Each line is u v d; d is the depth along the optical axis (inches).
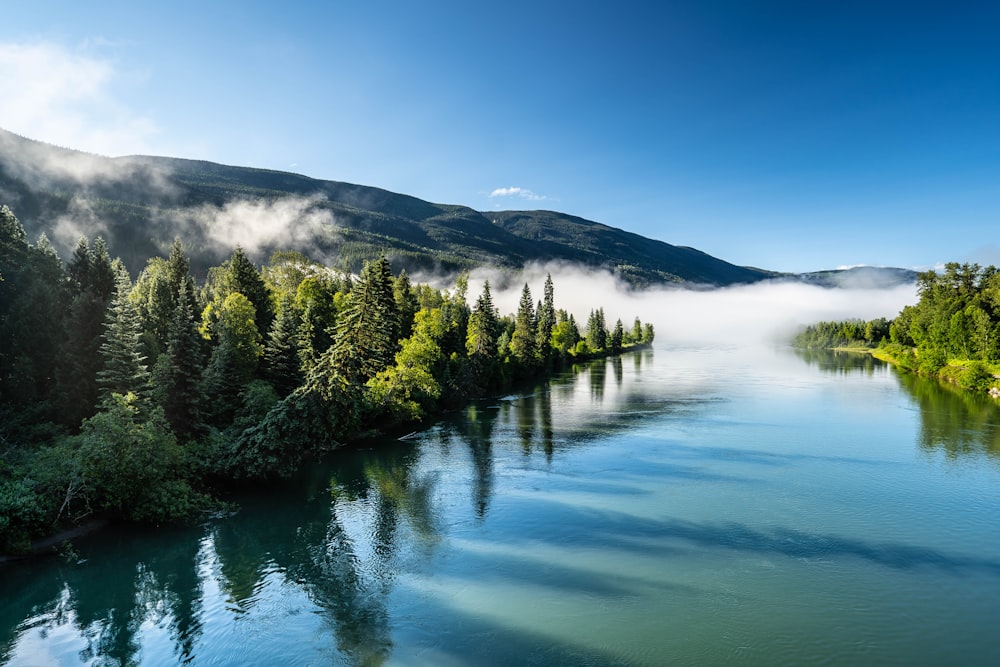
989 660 914.1
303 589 1162.6
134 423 1524.4
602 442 2471.7
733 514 1574.8
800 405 3410.4
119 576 1212.5
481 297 5270.7
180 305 1969.7
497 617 1051.9
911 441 2404.0
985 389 3791.8
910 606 1080.8
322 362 2158.0
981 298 5054.1
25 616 1049.5
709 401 3636.8
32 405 1801.2
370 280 2834.6
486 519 1553.9
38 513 1301.7
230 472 1815.9
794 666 900.0
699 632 996.6
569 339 7534.5
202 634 997.2
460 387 3629.4
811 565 1258.0
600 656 928.3
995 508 1596.9
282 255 4938.5
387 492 1792.6
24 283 2048.5
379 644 967.0
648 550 1341.0
